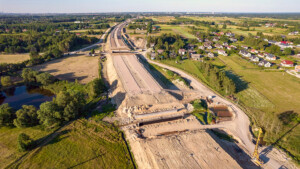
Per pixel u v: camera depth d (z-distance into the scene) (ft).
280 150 137.59
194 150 125.90
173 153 122.21
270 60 348.18
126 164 120.57
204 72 286.05
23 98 210.59
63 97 158.10
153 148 126.62
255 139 149.59
